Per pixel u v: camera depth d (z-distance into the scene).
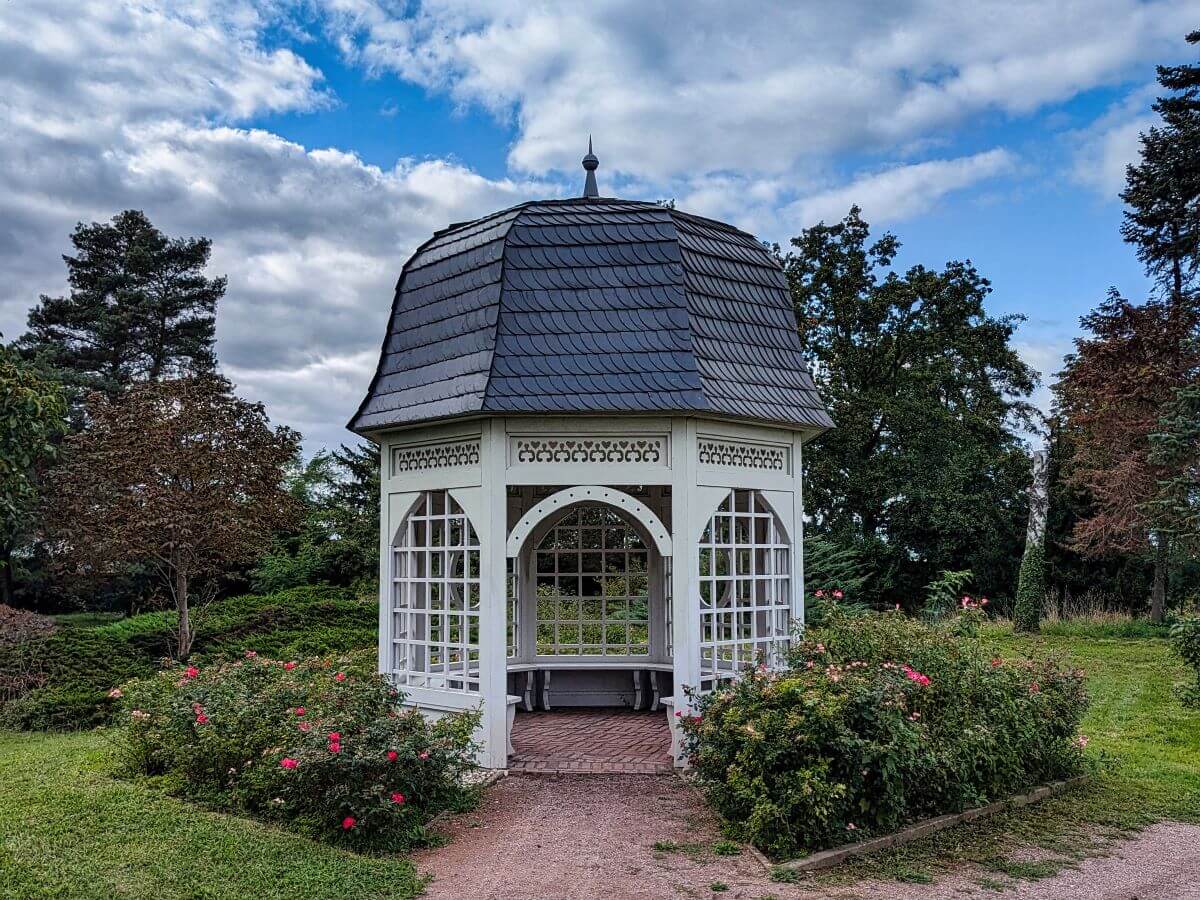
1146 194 24.08
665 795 7.11
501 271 8.52
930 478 26.06
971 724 6.75
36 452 13.34
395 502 9.12
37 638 13.98
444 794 6.54
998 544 27.25
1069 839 6.12
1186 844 6.04
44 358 28.56
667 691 11.10
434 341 8.90
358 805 5.75
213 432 16.39
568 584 15.21
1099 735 9.72
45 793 6.99
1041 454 21.59
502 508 8.01
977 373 28.42
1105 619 21.14
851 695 6.07
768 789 5.84
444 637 8.62
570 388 7.89
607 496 8.08
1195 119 23.00
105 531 16.38
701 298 8.64
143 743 7.55
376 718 6.57
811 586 18.44
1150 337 20.12
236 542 16.42
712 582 8.82
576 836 6.09
